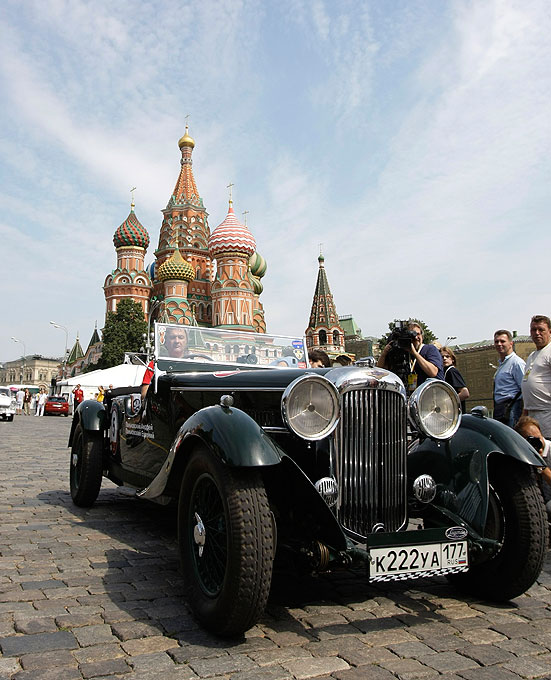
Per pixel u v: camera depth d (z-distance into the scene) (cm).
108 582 373
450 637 298
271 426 369
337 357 610
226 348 532
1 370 14825
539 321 586
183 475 339
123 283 6462
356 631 304
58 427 2284
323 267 8206
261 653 274
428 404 355
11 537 484
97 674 250
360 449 326
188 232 6681
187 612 324
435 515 355
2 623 303
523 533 337
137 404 530
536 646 289
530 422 529
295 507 327
